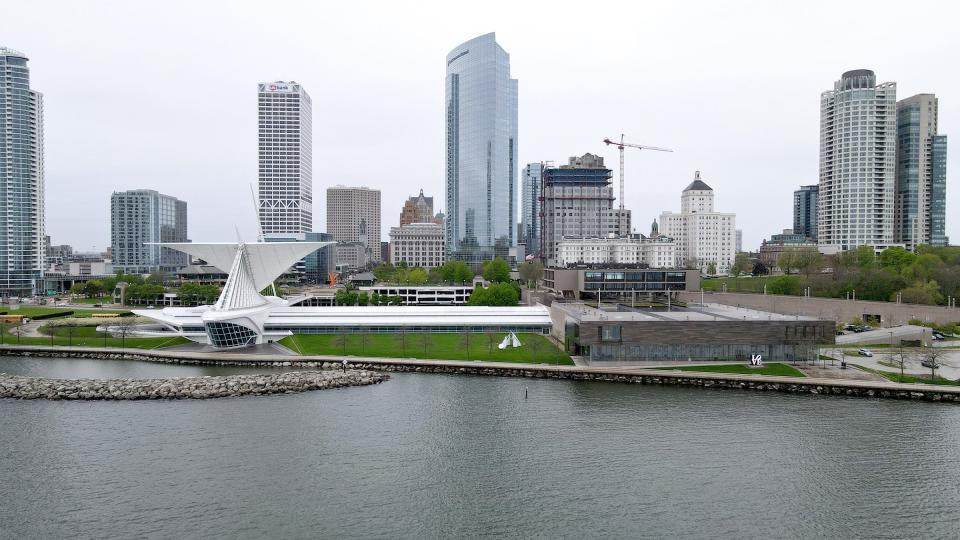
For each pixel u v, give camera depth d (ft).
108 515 247.09
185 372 469.98
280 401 390.42
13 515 247.29
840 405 383.24
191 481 276.41
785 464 295.48
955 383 410.31
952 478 281.13
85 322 647.56
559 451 310.24
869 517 247.91
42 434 330.95
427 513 250.37
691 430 338.95
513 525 241.96
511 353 516.73
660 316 526.57
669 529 239.09
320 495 264.52
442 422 352.08
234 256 637.71
